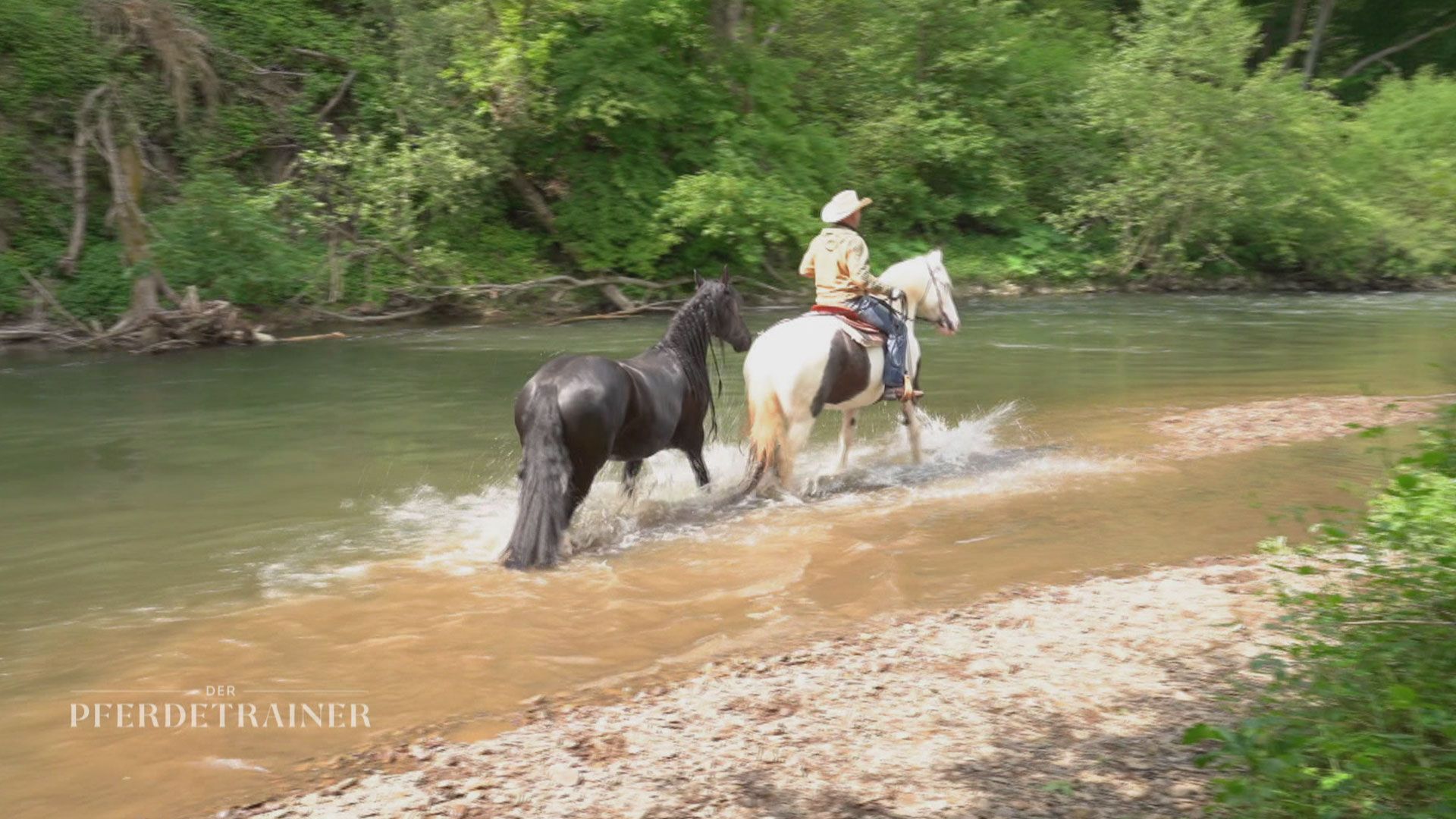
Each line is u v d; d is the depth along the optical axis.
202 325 17.17
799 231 22.08
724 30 23.58
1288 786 3.61
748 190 22.03
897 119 26.92
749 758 4.49
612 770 4.42
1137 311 22.84
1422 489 5.10
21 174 19.27
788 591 6.73
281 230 19.41
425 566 7.16
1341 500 8.52
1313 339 18.55
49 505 8.58
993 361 16.22
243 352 16.77
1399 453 9.63
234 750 4.71
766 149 23.55
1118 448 10.60
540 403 7.22
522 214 24.09
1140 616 6.07
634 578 6.93
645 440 7.85
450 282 21.08
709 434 11.77
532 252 22.81
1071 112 29.67
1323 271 28.66
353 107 23.44
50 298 17.77
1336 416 11.80
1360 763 3.49
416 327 19.77
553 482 7.14
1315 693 4.08
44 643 5.88
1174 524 8.05
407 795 4.25
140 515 8.32
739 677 5.39
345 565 7.17
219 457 10.17
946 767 4.36
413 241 21.70
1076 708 4.89
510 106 21.86
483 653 5.76
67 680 5.42
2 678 5.44
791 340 8.75
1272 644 5.49
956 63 27.77
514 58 20.69
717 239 23.23
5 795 4.34
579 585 6.80
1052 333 19.38
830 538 7.77
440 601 6.51
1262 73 27.86
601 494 8.88
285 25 23.42
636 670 5.57
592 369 7.35
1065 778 4.22
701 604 6.51
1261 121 27.41
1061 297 26.02
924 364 15.96
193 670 5.54
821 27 29.06
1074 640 5.74
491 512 8.44
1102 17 35.81
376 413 12.17
